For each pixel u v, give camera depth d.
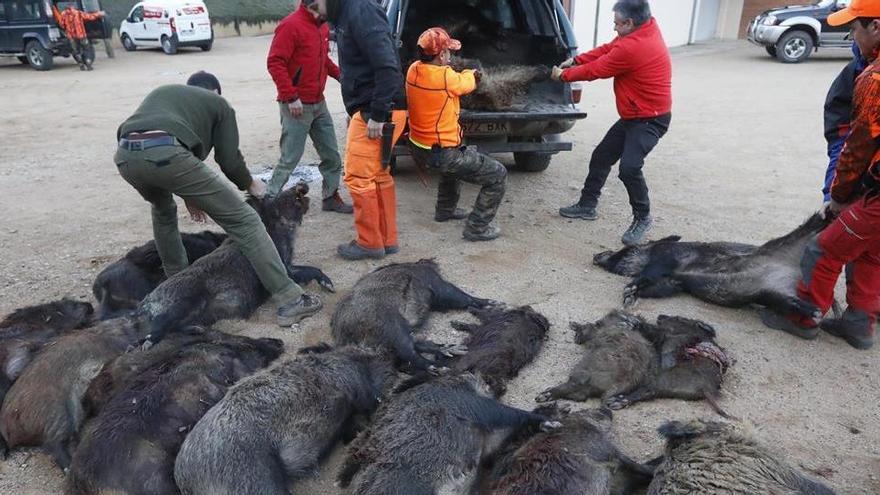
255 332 4.71
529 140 7.45
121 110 13.14
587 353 4.15
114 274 4.94
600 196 7.68
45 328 4.41
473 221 6.25
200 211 4.90
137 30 24.20
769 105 13.20
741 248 5.27
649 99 5.84
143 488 3.00
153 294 4.48
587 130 11.12
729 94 14.55
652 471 3.19
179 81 16.80
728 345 4.54
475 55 8.12
